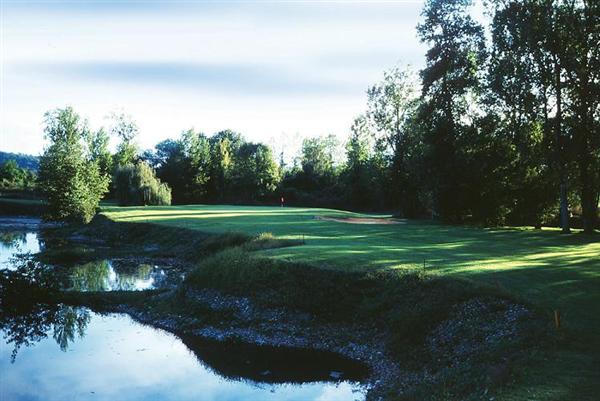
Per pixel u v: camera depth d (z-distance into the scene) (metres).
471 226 43.22
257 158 104.62
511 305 16.33
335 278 21.42
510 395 10.49
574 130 35.00
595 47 33.41
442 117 45.38
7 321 22.17
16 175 133.75
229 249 28.25
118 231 49.88
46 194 60.50
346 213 60.78
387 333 17.98
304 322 20.12
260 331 19.91
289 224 42.16
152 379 15.49
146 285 29.31
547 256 24.20
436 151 44.62
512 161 41.81
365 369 16.36
